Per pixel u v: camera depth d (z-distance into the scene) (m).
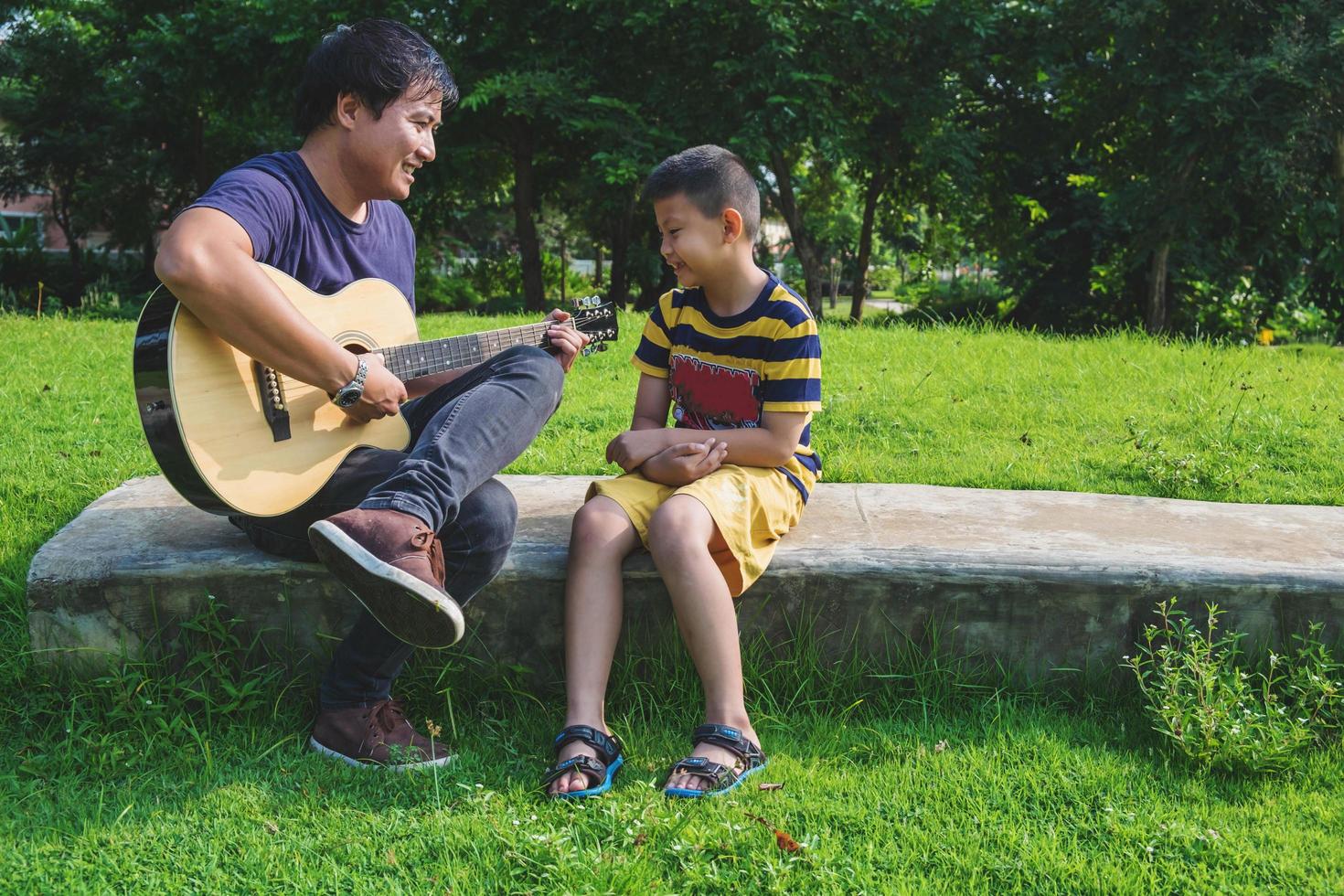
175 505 2.88
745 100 14.72
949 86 16.19
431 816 2.04
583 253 40.47
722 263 2.48
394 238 2.62
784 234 38.53
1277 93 12.67
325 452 2.30
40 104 23.53
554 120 16.11
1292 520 2.94
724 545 2.37
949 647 2.54
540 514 2.83
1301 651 2.50
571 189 21.02
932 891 1.83
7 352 6.18
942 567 2.51
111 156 23.69
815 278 16.92
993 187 19.06
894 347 6.34
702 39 14.47
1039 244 20.09
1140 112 14.12
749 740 2.20
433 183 17.44
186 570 2.42
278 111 17.38
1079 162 18.72
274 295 2.07
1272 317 17.55
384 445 2.42
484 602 2.49
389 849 1.92
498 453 2.19
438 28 16.12
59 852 1.91
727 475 2.44
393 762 2.22
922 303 25.25
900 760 2.29
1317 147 12.81
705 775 2.11
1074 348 6.28
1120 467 3.77
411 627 1.96
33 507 3.24
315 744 2.27
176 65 16.67
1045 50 15.05
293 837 1.96
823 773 2.22
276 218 2.25
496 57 16.06
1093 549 2.61
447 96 2.42
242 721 2.39
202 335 2.12
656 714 2.46
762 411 2.53
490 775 2.20
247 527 2.47
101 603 2.41
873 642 2.54
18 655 2.43
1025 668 2.55
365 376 2.20
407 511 1.99
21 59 22.70
